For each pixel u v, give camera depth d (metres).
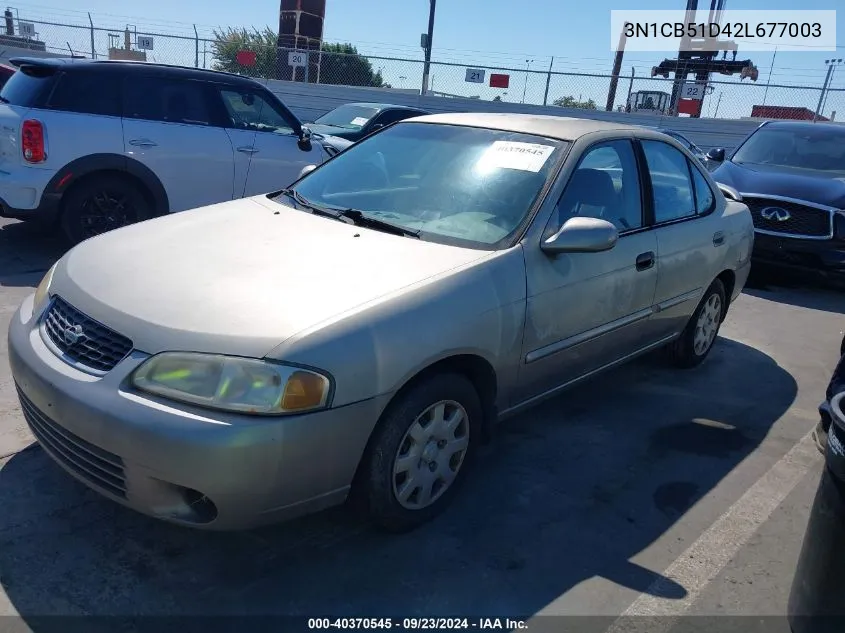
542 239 3.32
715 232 4.73
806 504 3.44
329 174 4.11
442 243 3.25
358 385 2.53
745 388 4.86
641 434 4.06
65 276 2.99
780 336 6.14
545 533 3.06
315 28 28.88
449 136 4.01
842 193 7.48
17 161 6.15
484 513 3.18
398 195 3.68
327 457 2.52
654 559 2.95
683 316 4.66
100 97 6.39
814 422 4.38
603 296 3.69
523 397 3.43
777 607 2.72
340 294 2.71
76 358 2.63
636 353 4.29
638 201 4.11
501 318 3.06
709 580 2.85
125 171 6.50
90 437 2.47
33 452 3.36
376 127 11.81
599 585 2.77
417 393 2.77
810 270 7.47
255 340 2.44
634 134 4.22
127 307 2.63
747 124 22.34
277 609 2.54
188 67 6.96
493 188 3.54
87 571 2.64
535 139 3.79
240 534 2.91
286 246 3.14
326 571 2.74
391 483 2.77
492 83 20.89
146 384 2.44
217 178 7.04
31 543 2.76
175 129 6.73
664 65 23.80
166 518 2.48
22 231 7.44
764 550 3.06
